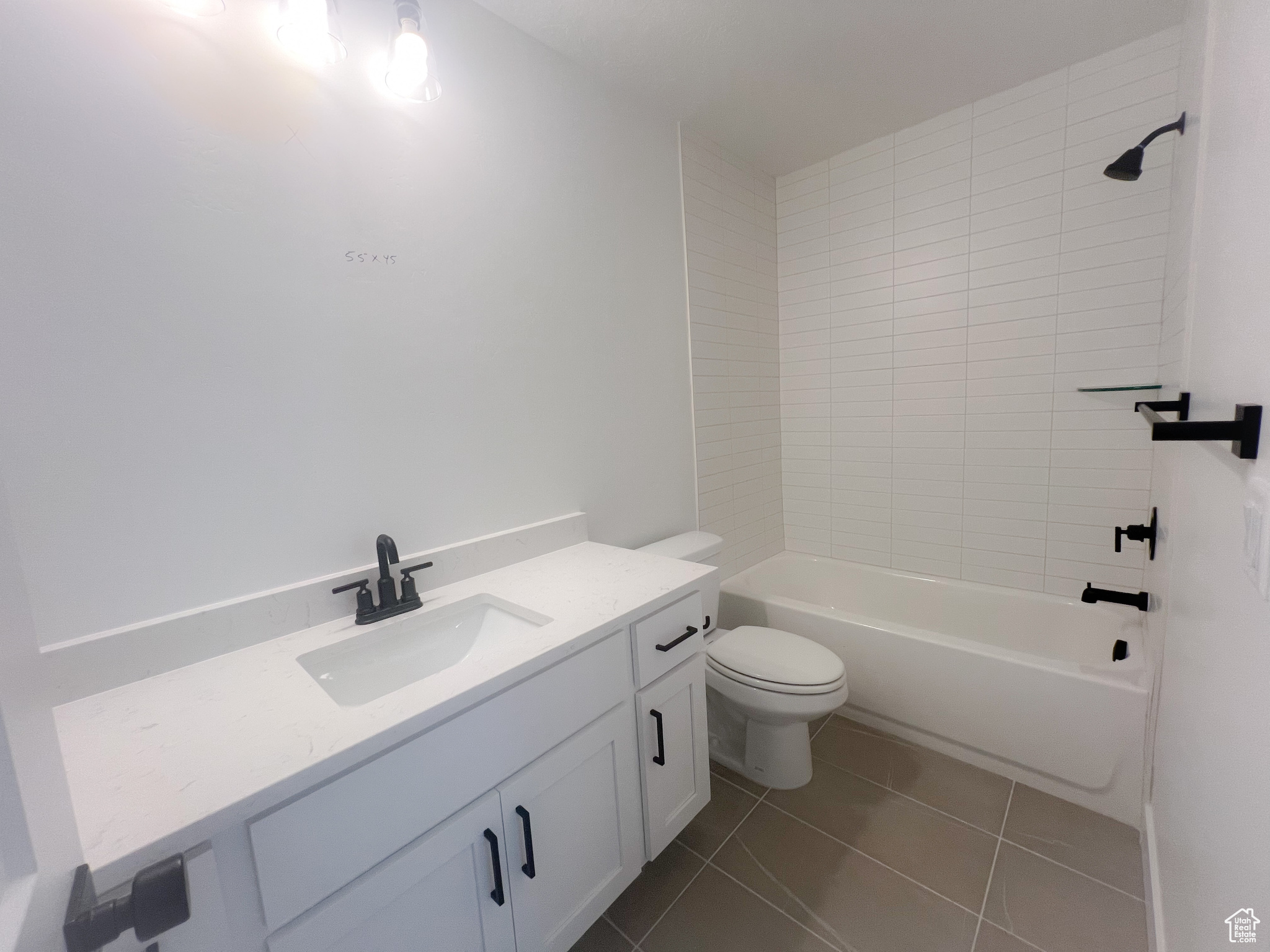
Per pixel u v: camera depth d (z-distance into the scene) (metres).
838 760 1.75
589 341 1.69
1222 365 0.67
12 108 0.77
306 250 1.07
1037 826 1.42
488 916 0.86
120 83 0.85
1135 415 1.77
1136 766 1.38
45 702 0.40
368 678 1.05
